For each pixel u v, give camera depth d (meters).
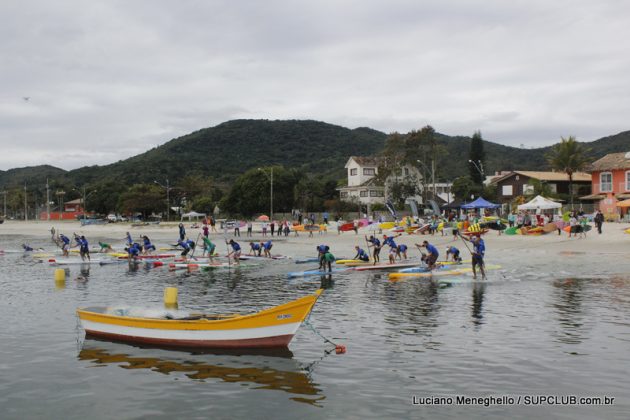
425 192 98.56
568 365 13.77
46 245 63.91
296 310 15.52
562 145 76.12
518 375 13.16
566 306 20.52
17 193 190.12
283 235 68.69
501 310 20.11
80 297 25.38
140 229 96.19
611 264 32.22
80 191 172.38
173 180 170.25
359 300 22.88
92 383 13.45
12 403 12.25
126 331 17.14
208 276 32.22
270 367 14.34
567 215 51.97
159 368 14.51
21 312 21.84
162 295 25.69
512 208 75.44
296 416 11.22
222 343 16.09
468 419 10.91
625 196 67.44
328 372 13.77
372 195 104.88
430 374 13.38
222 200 113.56
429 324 18.23
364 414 11.22
